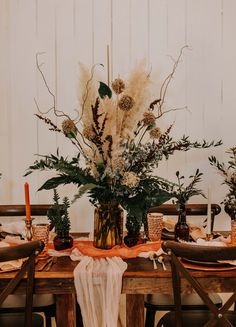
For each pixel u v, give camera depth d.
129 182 1.91
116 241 2.10
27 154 3.46
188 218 3.47
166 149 2.05
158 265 1.90
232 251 1.62
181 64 3.43
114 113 2.00
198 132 3.47
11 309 2.10
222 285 1.82
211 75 3.45
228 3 3.41
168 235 2.35
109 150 1.98
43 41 3.40
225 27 3.42
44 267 1.86
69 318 1.88
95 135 1.98
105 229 2.06
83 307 1.80
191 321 1.96
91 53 3.41
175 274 1.70
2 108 3.43
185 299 2.23
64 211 2.14
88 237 2.39
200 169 3.49
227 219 3.50
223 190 3.48
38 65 3.40
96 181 2.03
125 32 3.41
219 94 3.46
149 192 2.00
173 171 3.49
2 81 3.41
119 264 1.86
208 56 3.44
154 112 3.43
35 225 2.10
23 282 1.80
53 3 3.38
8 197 3.48
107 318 1.79
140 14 3.41
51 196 3.48
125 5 3.39
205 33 3.43
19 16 3.38
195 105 3.46
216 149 3.49
